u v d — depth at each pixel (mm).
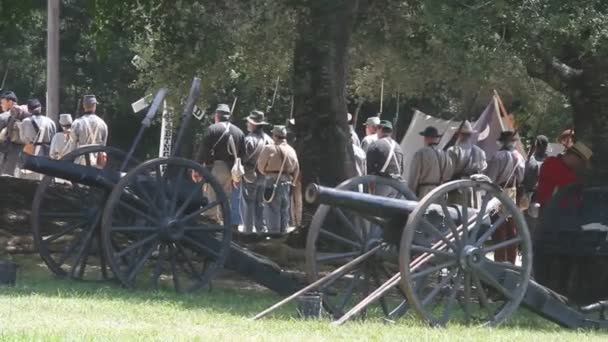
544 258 23094
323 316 19156
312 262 20297
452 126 43344
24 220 29328
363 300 19203
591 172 27453
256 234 31641
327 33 30953
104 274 23609
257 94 59688
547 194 25266
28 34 74438
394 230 19188
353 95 50812
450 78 34281
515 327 19625
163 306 19844
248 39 34469
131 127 77938
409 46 34281
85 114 37406
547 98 48875
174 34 33062
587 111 28281
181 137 24000
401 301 22734
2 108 41438
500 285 19438
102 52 34875
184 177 25594
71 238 27484
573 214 22812
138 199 22594
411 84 38375
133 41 36562
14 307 18266
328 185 31188
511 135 33969
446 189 18750
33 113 40031
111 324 16516
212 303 21031
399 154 31922
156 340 14609
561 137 33000
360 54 36156
